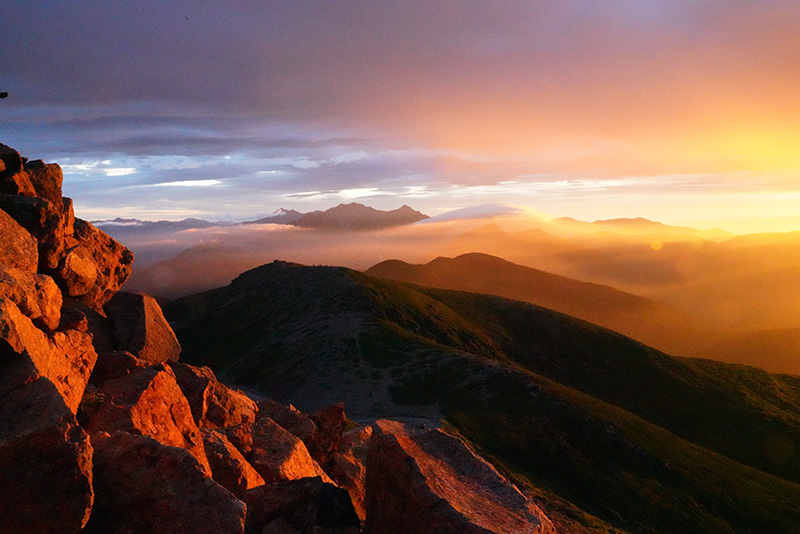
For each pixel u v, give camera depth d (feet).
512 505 34.91
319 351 397.80
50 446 26.35
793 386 480.23
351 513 41.11
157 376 42.75
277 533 37.58
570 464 257.14
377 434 41.11
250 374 412.57
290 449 55.26
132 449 31.09
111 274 73.46
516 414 303.07
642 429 297.33
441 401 314.55
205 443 44.27
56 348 37.19
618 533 185.57
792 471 352.69
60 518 26.37
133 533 28.60
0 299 31.73
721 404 433.48
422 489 34.68
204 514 28.89
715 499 241.96
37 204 53.72
